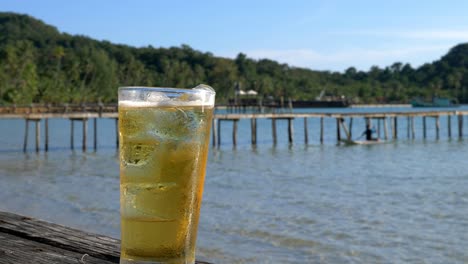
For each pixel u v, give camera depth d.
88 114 32.59
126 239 1.45
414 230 10.59
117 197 15.05
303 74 196.50
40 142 40.19
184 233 1.46
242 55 173.00
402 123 70.31
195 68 149.25
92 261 1.80
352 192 16.03
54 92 93.94
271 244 9.37
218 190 16.47
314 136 47.62
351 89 170.75
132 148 1.42
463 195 15.16
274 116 35.81
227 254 8.63
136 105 1.41
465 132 51.91
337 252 8.88
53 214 12.36
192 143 1.45
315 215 12.16
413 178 19.52
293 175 20.78
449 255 8.71
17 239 2.14
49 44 192.12
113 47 173.88
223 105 82.56
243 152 31.59
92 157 28.53
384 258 8.55
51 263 1.77
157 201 1.42
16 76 89.38
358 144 36.84
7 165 24.47
